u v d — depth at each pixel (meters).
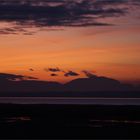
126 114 87.31
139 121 75.44
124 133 61.78
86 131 62.97
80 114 87.06
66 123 71.25
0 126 66.94
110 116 83.50
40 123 70.81
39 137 58.44
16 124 69.19
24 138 57.62
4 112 90.81
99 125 69.00
